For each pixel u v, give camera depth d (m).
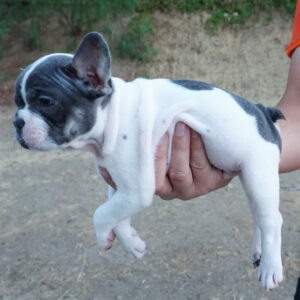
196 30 2.47
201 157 0.59
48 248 1.18
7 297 1.04
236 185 1.40
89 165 1.57
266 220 0.57
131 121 0.54
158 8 2.54
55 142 0.51
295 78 0.71
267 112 0.59
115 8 2.35
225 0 2.54
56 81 0.50
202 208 1.30
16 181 1.49
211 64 2.32
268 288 0.58
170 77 2.27
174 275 1.07
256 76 2.24
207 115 0.54
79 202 1.37
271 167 0.56
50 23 2.51
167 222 1.24
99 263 1.12
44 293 1.04
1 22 2.25
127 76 2.27
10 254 1.17
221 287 1.03
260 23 2.49
